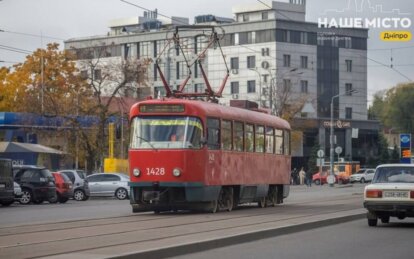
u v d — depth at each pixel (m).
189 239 15.89
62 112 57.47
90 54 64.94
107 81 64.75
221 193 26.89
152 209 25.31
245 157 28.78
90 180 43.88
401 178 21.41
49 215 25.41
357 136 95.38
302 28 96.50
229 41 97.31
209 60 98.69
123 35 105.81
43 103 59.09
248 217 23.59
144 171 24.83
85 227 19.31
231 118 27.48
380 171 21.80
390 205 20.80
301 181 81.94
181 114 24.94
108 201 40.69
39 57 65.56
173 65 101.62
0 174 32.31
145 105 25.25
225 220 22.12
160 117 25.09
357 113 102.50
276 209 29.39
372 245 16.70
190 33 100.00
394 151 108.50
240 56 96.44
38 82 64.06
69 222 21.14
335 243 17.11
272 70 93.75
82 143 58.88
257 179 30.02
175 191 24.81
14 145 51.06
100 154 57.50
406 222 23.75
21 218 23.64
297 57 96.25
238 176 27.98
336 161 93.75
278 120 33.34
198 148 24.81
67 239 15.98
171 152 24.62
